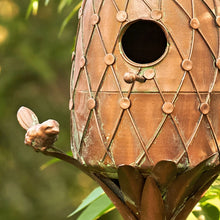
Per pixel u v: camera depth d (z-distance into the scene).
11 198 10.76
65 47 10.86
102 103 3.97
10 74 10.94
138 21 4.18
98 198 4.83
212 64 3.96
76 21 10.87
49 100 11.02
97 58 4.02
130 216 4.09
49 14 11.06
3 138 11.10
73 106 4.21
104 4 4.05
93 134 4.01
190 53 3.91
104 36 4.00
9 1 11.17
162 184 3.84
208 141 3.94
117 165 3.92
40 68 10.55
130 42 4.30
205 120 3.92
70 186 11.03
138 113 3.88
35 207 10.77
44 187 10.98
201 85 3.91
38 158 11.16
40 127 3.94
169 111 3.86
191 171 3.83
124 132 3.90
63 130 10.77
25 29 11.02
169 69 3.89
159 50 4.30
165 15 3.93
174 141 3.88
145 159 3.87
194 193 4.12
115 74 3.94
